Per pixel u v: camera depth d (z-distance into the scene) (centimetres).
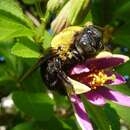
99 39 10
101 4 14
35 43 11
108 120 11
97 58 10
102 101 10
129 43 14
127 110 12
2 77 13
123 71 13
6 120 15
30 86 13
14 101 12
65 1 11
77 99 10
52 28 11
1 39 10
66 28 10
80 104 10
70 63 10
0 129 16
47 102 12
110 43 14
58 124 13
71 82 10
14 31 11
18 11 11
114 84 11
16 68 13
